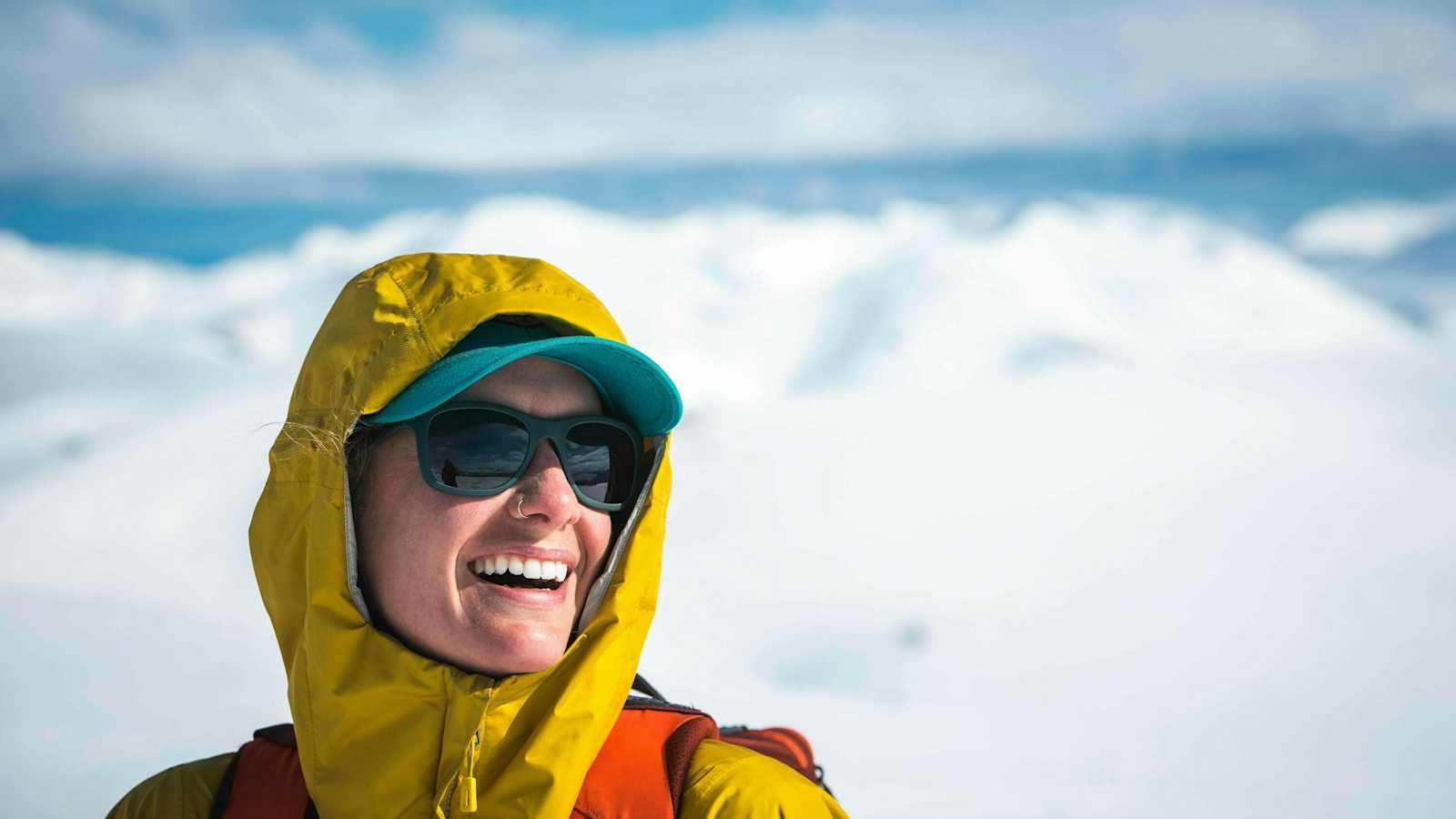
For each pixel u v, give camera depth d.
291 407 1.56
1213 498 9.43
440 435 1.43
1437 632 7.14
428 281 1.50
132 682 5.98
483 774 1.40
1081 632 7.36
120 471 10.29
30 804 4.70
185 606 7.18
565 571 1.47
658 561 1.53
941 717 6.23
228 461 10.53
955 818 5.05
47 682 5.92
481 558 1.44
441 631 1.42
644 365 1.47
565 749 1.39
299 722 1.50
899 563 8.45
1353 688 6.51
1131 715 6.27
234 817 1.56
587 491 1.47
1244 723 6.12
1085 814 5.11
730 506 9.60
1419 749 5.77
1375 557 8.29
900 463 10.44
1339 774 5.55
